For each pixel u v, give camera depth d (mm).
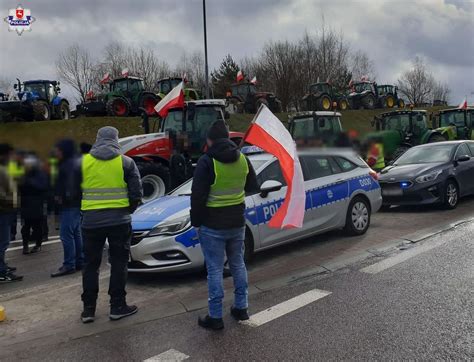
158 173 11031
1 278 6020
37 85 22609
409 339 3686
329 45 40188
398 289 4805
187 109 11539
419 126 17750
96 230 4340
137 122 22328
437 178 9258
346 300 4594
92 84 45812
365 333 3832
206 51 20609
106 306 4875
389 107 35312
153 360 3580
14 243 8672
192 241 5414
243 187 4125
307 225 6648
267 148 4641
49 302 5078
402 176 9453
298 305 4539
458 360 3338
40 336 4172
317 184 6859
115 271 4457
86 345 3938
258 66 41844
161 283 5562
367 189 7539
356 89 35156
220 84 46188
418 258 5879
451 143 10508
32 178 6520
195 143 11703
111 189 4355
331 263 5945
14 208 6133
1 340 4125
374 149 12234
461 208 9500
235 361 3482
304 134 9242
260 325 4113
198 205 3898
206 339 3887
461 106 20078
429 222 8180
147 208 5992
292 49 39594
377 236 7293
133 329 4211
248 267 6031
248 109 28719
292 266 5949
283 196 6359
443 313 4141
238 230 4113
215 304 4047
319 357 3475
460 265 5480
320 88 32031
